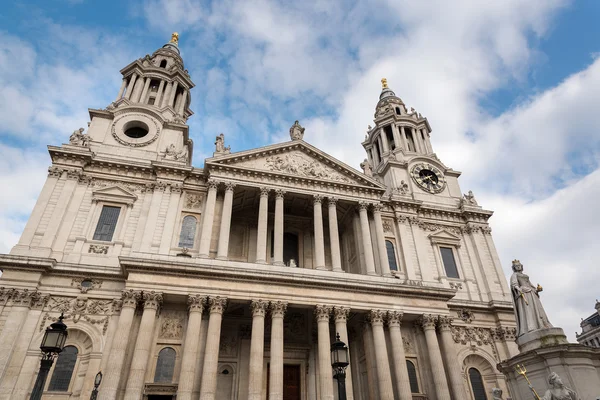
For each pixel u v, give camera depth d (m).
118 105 47.50
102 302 33.72
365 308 35.97
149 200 40.09
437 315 37.94
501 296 45.41
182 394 28.23
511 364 18.69
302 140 45.78
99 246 36.66
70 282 33.91
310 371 38.53
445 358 36.91
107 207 39.19
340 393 19.97
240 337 37.75
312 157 45.84
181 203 40.53
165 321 32.88
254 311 32.97
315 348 39.47
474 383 40.22
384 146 59.66
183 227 39.50
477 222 50.84
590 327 87.50
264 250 38.34
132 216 39.03
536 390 17.16
